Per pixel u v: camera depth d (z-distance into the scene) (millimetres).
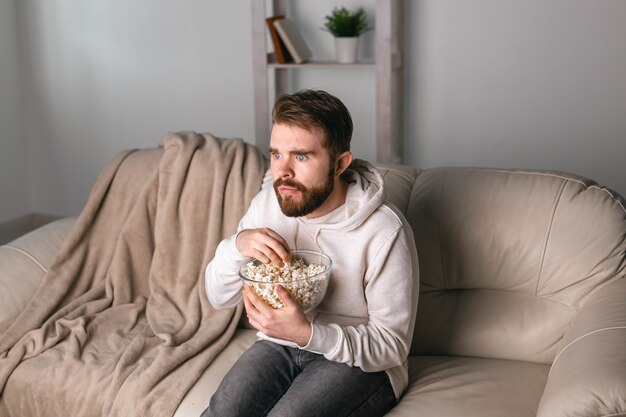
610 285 1973
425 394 1854
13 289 2303
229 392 1789
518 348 2033
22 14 4242
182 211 2391
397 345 1753
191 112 4133
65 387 2023
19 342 2162
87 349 2137
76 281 2428
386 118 3475
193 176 2404
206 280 1983
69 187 4438
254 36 3580
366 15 3715
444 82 3672
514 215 2084
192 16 3998
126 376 2000
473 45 3586
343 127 1725
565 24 3438
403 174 2281
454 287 2129
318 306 1854
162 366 2006
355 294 1829
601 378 1544
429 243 2133
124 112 4234
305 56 3633
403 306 1771
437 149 3771
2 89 4207
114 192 2520
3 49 4188
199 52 4035
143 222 2426
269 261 1763
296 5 3812
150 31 4082
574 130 3541
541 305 2049
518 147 3643
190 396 1929
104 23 4141
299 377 1796
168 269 2377
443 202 2150
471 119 3678
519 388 1884
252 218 1962
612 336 1701
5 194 4289
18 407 2082
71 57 4238
